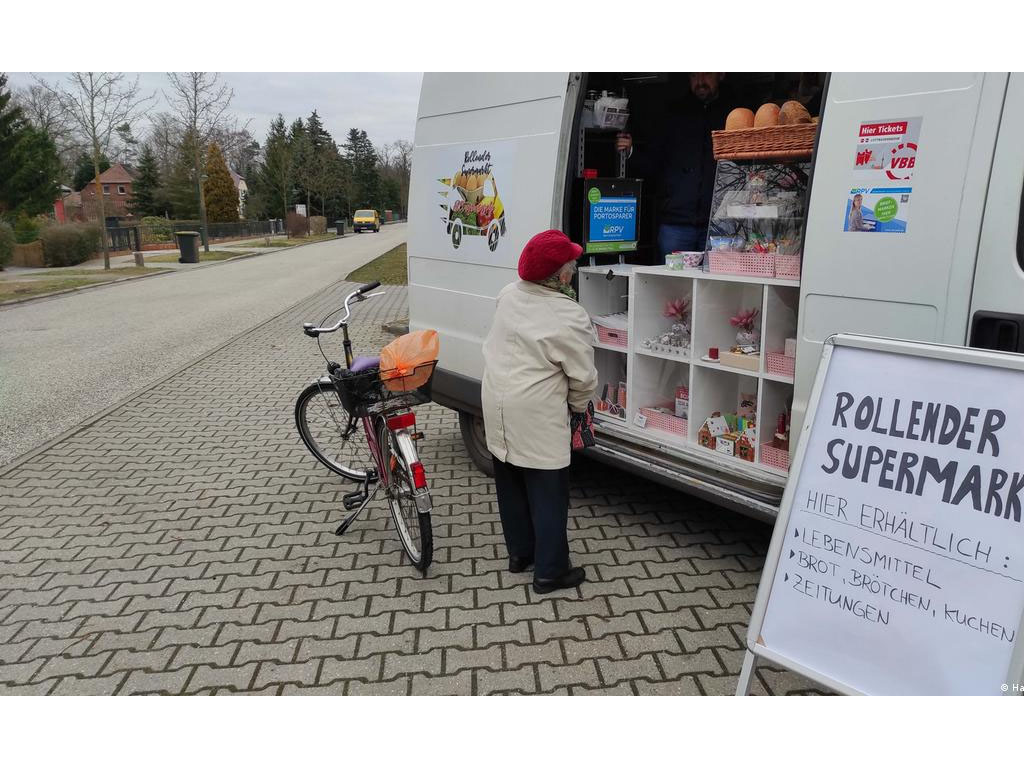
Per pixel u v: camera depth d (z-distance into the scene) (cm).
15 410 698
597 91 464
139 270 2377
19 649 310
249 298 1620
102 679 290
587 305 445
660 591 343
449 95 478
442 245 493
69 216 4497
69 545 405
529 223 417
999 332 249
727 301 388
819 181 289
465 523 422
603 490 459
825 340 267
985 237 249
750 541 390
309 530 419
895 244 270
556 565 338
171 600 346
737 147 360
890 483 222
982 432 208
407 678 288
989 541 202
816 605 231
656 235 505
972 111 248
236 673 293
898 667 214
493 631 316
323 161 5597
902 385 225
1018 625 194
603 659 296
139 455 554
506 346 326
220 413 668
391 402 367
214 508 452
